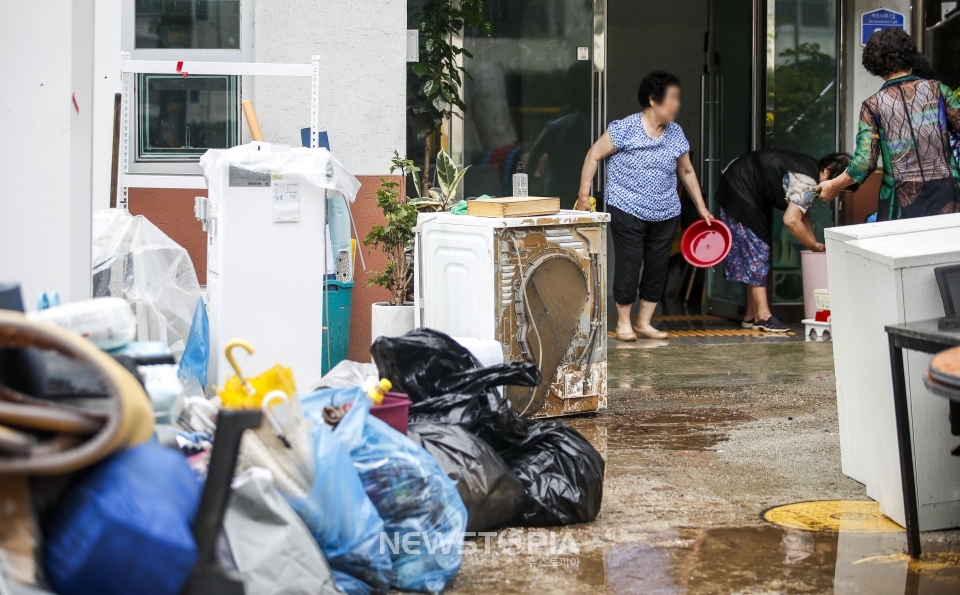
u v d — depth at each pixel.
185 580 2.21
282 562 2.82
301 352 5.32
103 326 2.84
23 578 2.07
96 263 5.31
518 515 3.95
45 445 2.08
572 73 9.17
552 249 5.54
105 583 2.15
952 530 3.96
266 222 5.23
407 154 8.58
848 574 3.52
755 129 9.34
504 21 9.02
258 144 5.28
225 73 6.16
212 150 5.36
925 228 4.31
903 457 3.64
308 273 5.30
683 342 8.34
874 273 4.04
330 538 3.10
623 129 7.93
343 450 3.18
